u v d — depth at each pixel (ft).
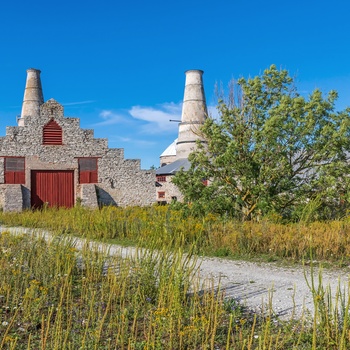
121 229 63.36
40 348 20.67
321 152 67.31
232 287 33.58
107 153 138.10
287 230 52.42
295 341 21.48
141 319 24.95
